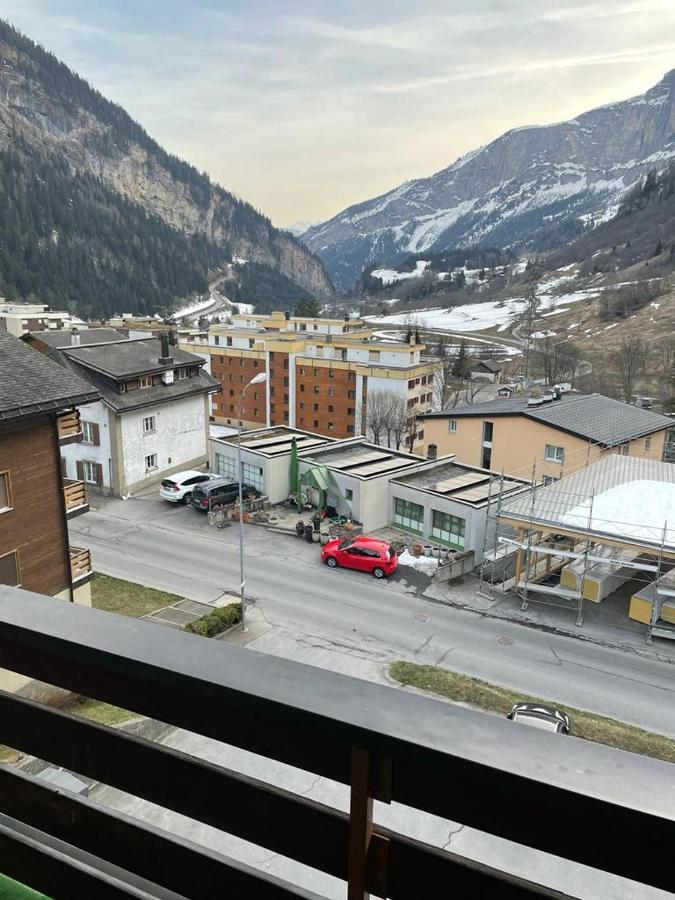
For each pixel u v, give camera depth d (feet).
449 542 83.92
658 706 52.42
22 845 5.14
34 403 41.14
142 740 4.43
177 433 106.01
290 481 98.73
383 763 3.50
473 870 3.48
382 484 89.71
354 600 68.49
